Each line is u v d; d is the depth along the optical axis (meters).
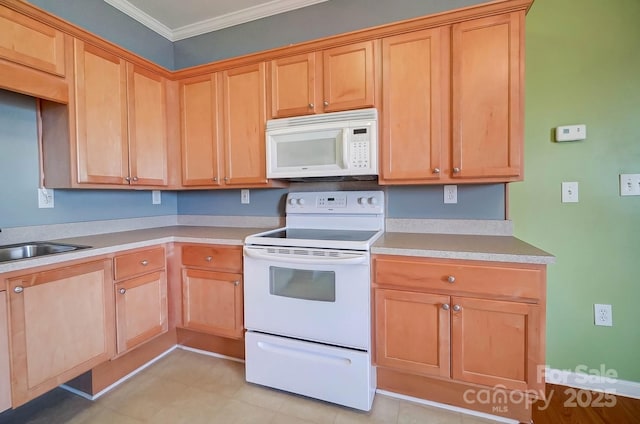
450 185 1.95
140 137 2.13
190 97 2.32
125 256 1.78
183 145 2.36
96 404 1.65
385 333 1.60
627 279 1.69
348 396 1.60
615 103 1.67
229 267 1.95
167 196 2.70
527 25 1.78
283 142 2.00
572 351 1.79
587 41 1.69
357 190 2.15
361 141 1.79
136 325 1.85
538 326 1.36
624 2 1.64
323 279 1.64
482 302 1.43
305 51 1.94
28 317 1.34
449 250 1.47
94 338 1.61
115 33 2.26
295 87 1.98
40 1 1.82
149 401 1.68
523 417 1.50
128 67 2.04
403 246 1.57
